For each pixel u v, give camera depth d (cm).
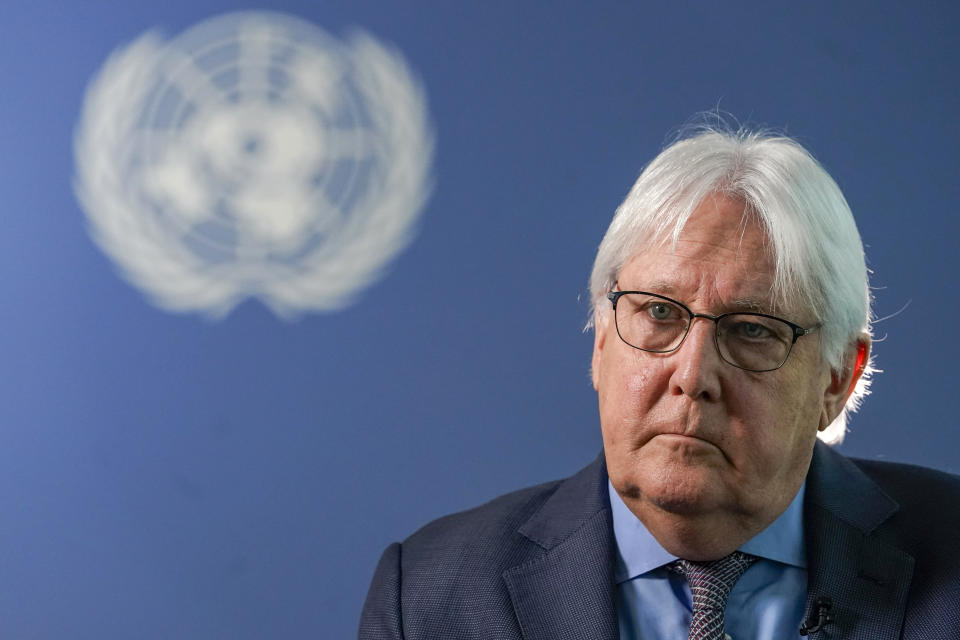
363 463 825
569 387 822
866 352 325
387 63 841
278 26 844
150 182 842
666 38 830
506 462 823
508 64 839
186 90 843
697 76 827
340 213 838
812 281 292
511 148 835
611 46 834
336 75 841
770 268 287
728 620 313
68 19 852
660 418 285
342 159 838
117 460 830
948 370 797
